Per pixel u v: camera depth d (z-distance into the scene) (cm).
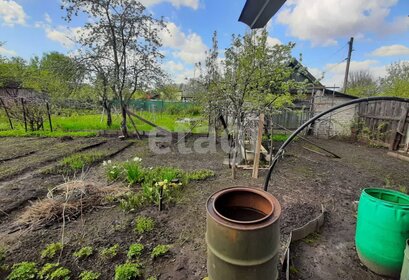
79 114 1109
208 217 122
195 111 1190
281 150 229
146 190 319
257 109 559
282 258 199
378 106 811
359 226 196
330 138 953
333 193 355
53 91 999
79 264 191
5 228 243
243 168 471
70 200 288
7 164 458
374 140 800
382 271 181
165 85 889
